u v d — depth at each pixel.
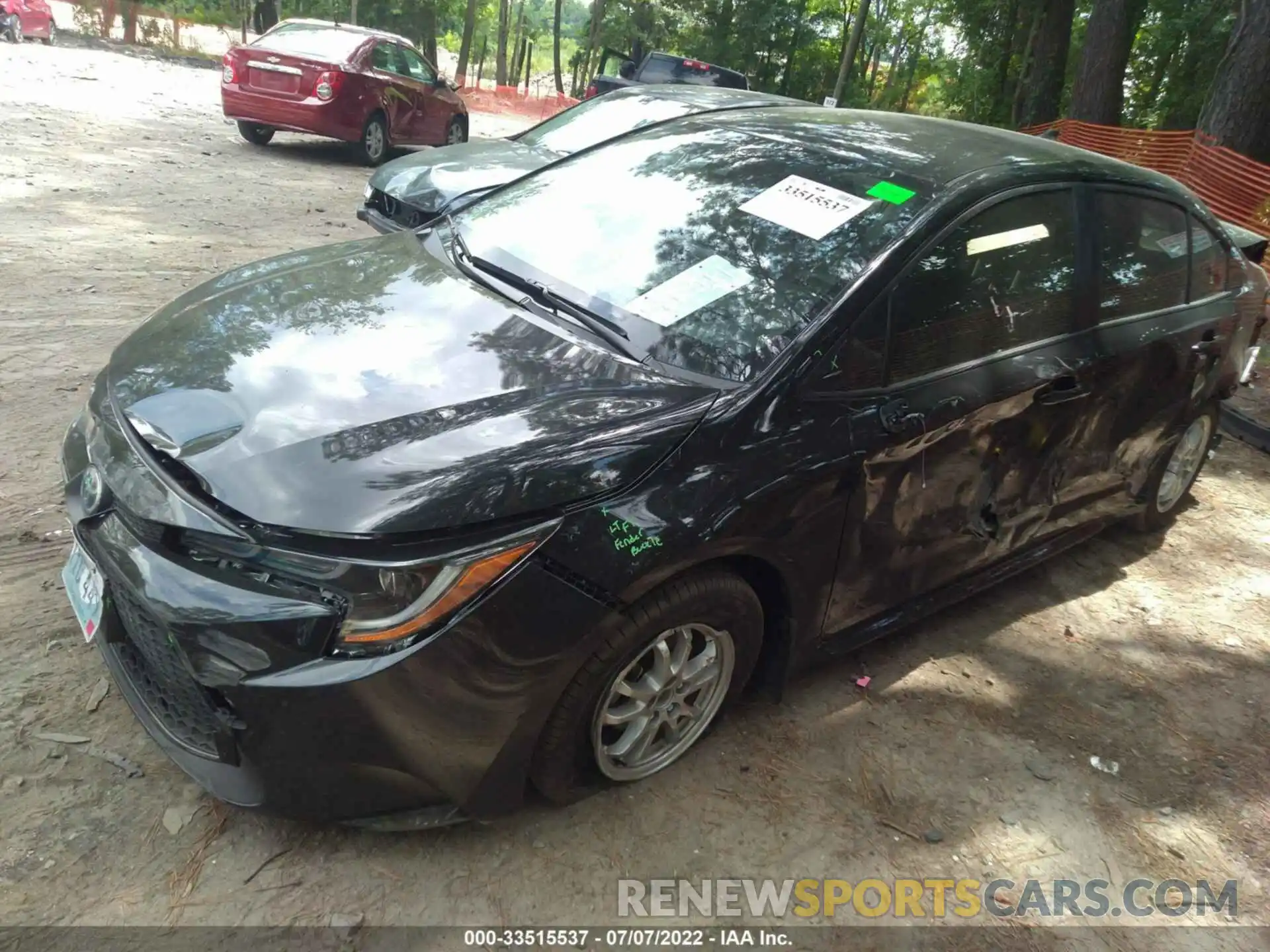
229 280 3.09
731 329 2.61
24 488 3.48
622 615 2.18
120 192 8.09
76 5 22.81
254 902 2.11
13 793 2.27
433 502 2.00
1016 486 3.24
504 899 2.21
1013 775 2.87
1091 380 3.29
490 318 2.73
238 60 10.80
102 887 2.08
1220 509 4.91
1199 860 2.66
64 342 4.83
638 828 2.46
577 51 42.41
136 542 2.11
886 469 2.66
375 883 2.20
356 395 2.31
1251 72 9.35
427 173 6.51
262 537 1.97
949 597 3.27
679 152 3.43
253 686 1.93
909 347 2.73
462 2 34.97
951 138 3.39
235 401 2.28
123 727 2.51
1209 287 4.07
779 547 2.44
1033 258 3.12
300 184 9.78
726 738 2.82
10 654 2.68
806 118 3.60
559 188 3.47
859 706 3.06
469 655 1.99
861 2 19.08
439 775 2.09
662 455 2.26
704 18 36.59
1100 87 15.29
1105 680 3.41
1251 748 3.16
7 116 10.74
